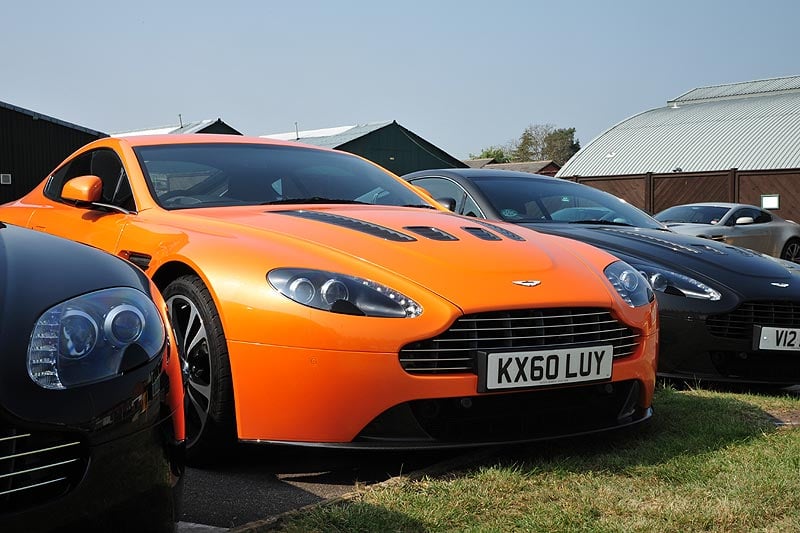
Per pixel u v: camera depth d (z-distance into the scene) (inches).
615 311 105.7
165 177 131.0
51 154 1018.7
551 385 98.2
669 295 156.9
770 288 155.8
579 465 100.3
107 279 66.4
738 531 80.2
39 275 63.6
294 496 90.9
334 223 112.3
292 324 91.7
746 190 843.4
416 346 92.6
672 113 1251.8
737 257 168.9
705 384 162.6
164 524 63.4
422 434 93.9
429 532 78.1
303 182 140.5
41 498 55.8
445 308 93.4
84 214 135.2
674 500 87.3
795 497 89.1
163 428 63.3
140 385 61.4
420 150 1427.2
